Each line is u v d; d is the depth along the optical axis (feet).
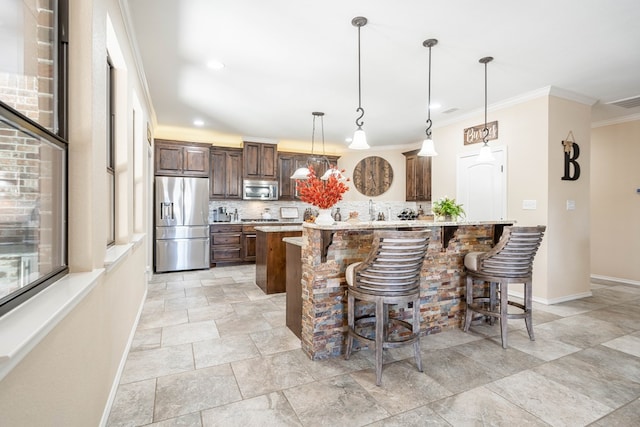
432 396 6.30
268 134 20.53
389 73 11.06
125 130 8.07
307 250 8.13
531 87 12.32
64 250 4.49
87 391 4.46
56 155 4.29
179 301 12.59
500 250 8.58
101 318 5.22
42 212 3.93
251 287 14.85
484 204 14.74
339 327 8.09
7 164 3.20
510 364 7.60
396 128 18.51
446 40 8.87
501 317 8.63
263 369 7.34
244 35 8.63
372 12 7.58
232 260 20.24
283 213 23.03
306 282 8.18
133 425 5.41
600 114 15.67
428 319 9.51
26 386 2.76
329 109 15.11
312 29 8.32
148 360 7.73
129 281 8.40
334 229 7.56
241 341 8.87
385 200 24.03
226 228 20.07
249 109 15.23
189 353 8.11
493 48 9.31
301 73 11.07
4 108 2.82
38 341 2.70
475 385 6.70
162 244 17.87
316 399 6.18
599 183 17.13
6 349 2.26
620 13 7.60
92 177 4.70
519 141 13.25
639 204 15.67
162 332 9.46
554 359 7.86
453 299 9.93
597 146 17.19
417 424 5.49
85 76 4.64
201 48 9.34
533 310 11.67
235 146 22.34
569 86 12.19
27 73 3.72
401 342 6.97
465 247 10.12
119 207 7.99
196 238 18.72
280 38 8.77
